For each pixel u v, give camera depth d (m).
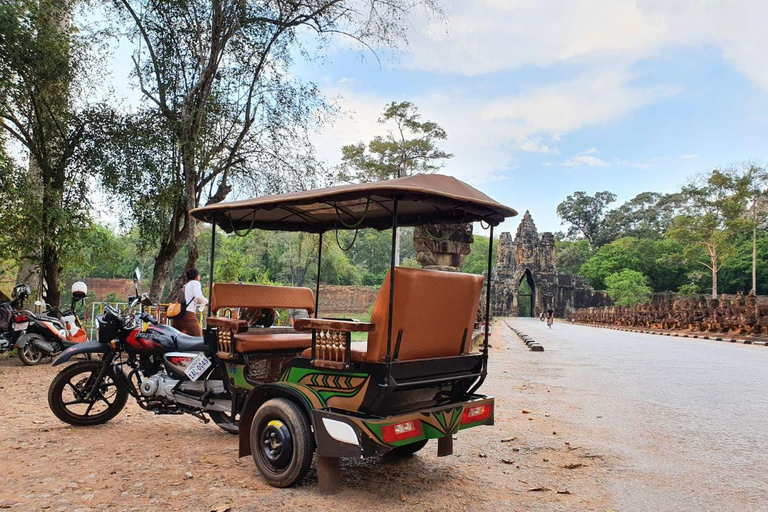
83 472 4.24
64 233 11.03
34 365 10.23
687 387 8.98
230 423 5.35
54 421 6.00
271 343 4.74
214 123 11.84
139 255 12.13
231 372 4.79
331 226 5.77
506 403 7.47
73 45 11.48
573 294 70.94
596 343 20.56
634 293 64.56
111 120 11.21
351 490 3.97
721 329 26.72
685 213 63.56
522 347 18.22
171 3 11.22
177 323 8.48
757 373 10.93
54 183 11.45
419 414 3.83
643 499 3.91
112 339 5.69
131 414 6.40
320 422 3.79
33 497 3.71
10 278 17.03
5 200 10.30
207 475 4.21
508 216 4.50
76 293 7.28
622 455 4.98
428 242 12.95
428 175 4.16
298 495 3.83
